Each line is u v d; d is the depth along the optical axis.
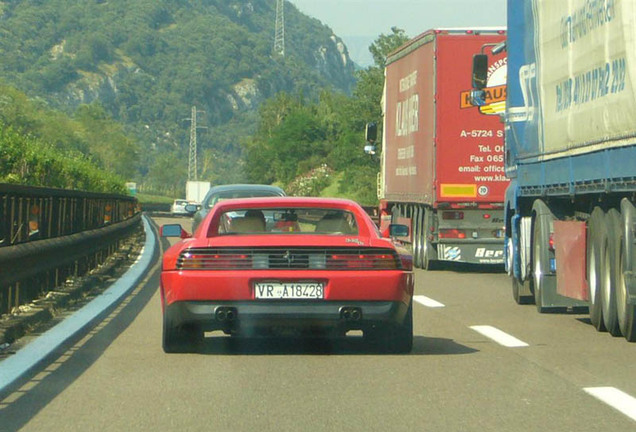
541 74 15.86
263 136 197.50
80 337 12.78
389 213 32.44
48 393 8.96
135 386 9.31
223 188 24.67
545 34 15.59
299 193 135.25
